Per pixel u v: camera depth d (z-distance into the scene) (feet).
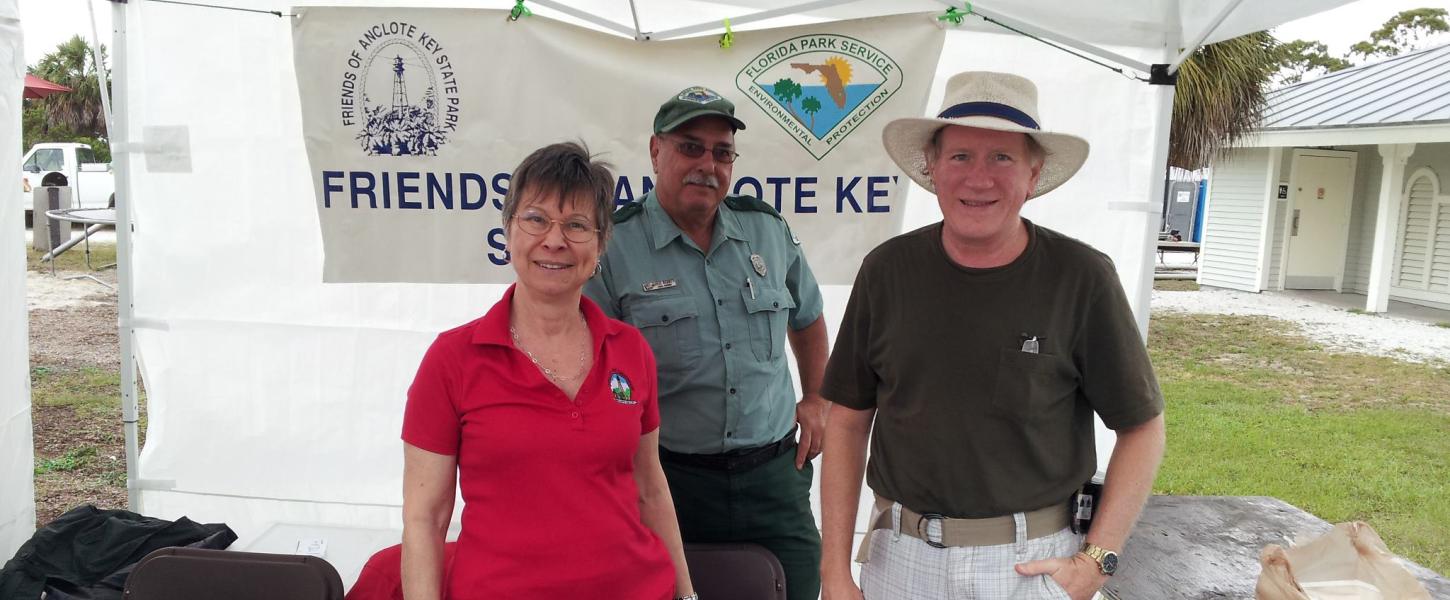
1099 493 5.89
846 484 6.40
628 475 5.79
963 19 9.50
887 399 5.98
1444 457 19.19
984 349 5.54
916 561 5.89
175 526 8.68
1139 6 8.83
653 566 5.79
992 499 5.64
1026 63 9.75
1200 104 29.50
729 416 7.71
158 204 10.12
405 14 9.65
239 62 9.91
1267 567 7.27
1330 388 25.20
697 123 7.29
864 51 9.63
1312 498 16.62
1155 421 5.73
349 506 10.82
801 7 8.91
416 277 10.16
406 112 9.82
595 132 9.86
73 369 22.70
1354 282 45.70
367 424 10.67
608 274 7.73
